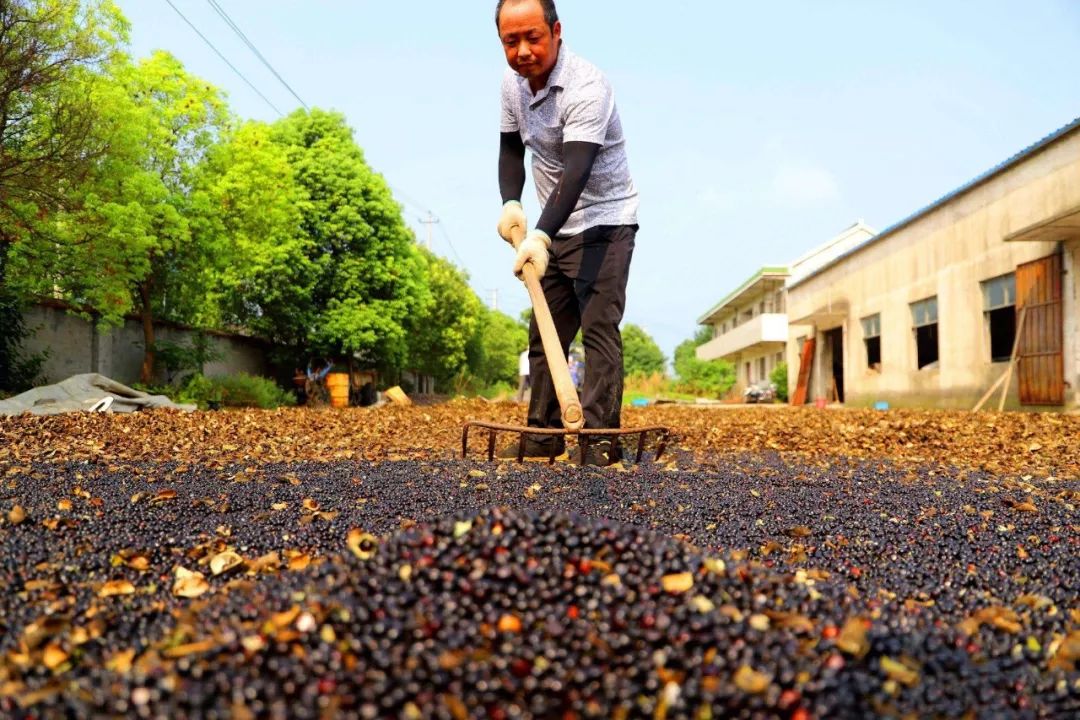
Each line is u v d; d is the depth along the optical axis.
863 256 21.83
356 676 1.21
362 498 3.50
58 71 11.18
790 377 29.59
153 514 3.03
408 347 34.25
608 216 4.38
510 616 1.38
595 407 4.42
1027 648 1.73
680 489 3.88
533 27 4.00
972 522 3.26
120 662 1.47
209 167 17.67
